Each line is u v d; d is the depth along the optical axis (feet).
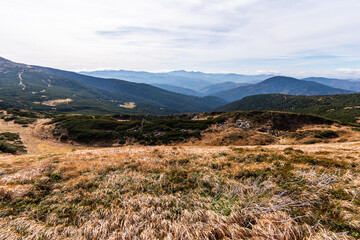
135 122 254.68
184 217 19.85
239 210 19.51
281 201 19.81
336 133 176.76
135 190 27.91
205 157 47.37
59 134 214.28
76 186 29.68
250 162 39.37
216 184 27.35
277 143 171.32
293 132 195.31
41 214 21.85
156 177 32.81
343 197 19.79
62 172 37.32
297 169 30.17
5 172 38.37
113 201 24.25
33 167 40.93
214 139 181.27
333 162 32.99
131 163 41.83
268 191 23.40
